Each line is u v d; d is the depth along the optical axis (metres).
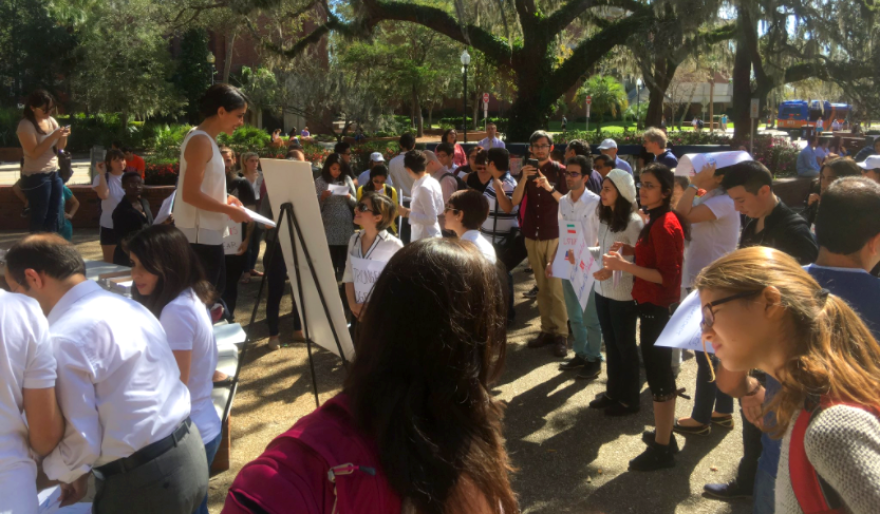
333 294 3.75
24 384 2.06
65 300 2.31
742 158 4.23
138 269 2.74
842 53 19.12
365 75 38.59
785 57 19.30
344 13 23.61
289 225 3.82
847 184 2.44
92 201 12.34
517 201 6.09
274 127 45.09
